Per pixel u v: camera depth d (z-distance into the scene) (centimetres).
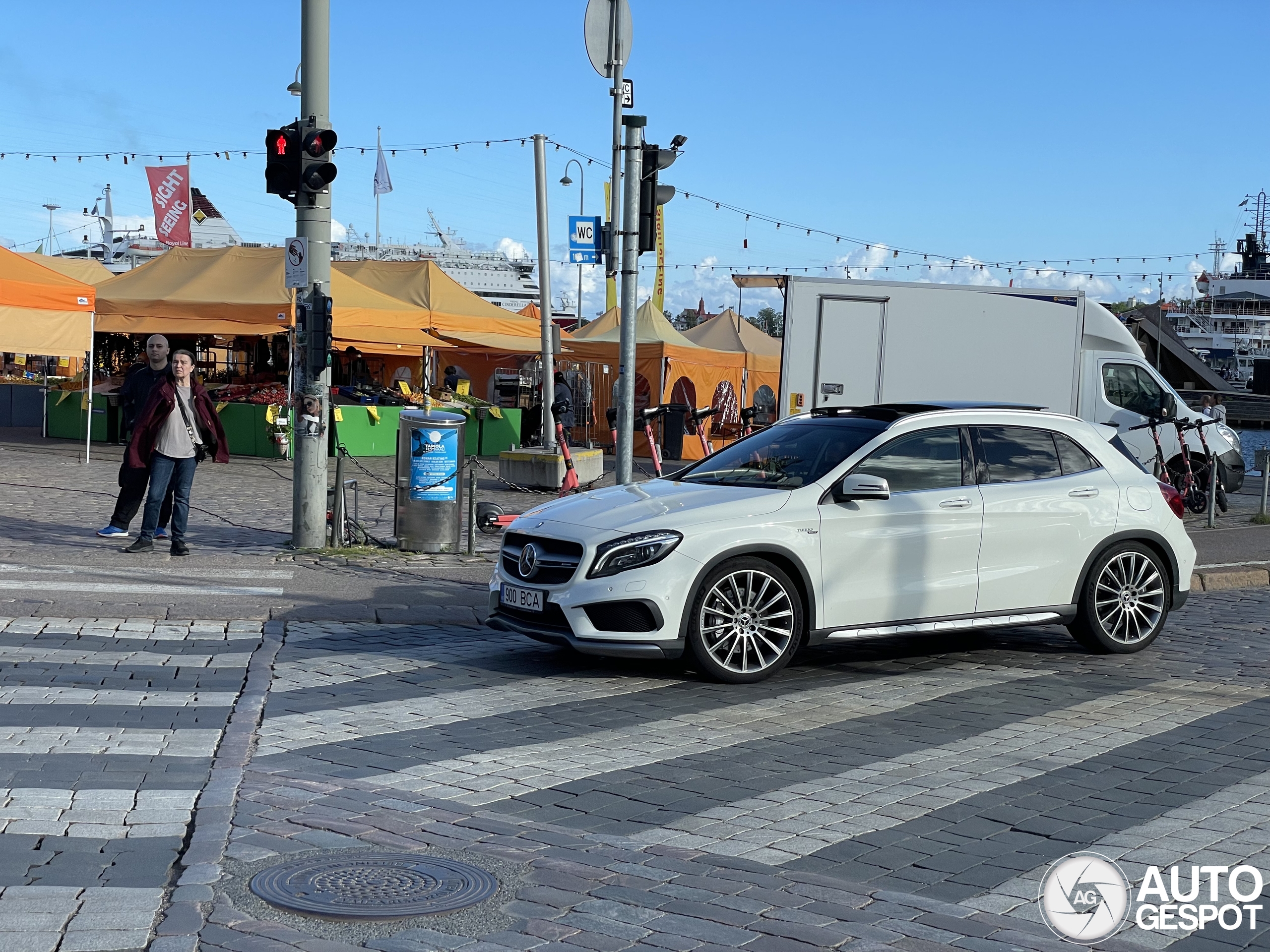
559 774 579
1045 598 866
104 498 1658
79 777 539
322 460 1233
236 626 908
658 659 848
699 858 466
